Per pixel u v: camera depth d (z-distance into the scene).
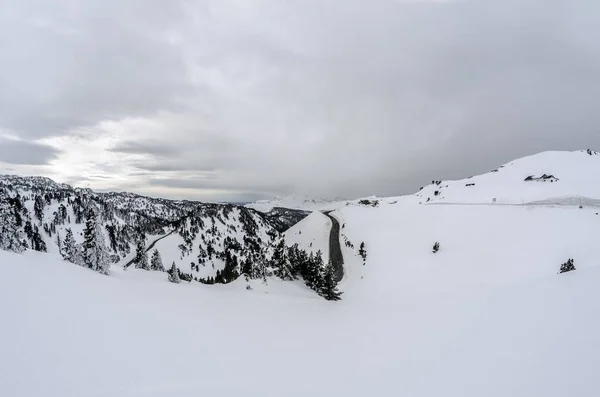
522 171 133.25
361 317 27.33
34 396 10.96
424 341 15.54
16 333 15.34
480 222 87.06
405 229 99.75
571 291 16.08
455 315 18.22
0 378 11.61
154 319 22.98
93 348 15.48
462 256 69.75
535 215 81.88
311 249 110.81
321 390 12.21
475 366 11.09
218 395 11.88
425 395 10.11
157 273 74.00
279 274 83.38
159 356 16.00
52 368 12.94
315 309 43.41
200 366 15.33
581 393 7.59
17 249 42.88
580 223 70.94
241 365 15.94
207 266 193.25
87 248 47.47
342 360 16.03
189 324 23.80
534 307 15.24
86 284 30.38
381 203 166.12
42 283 25.50
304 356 17.83
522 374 9.44
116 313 22.14
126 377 13.14
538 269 56.84
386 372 12.93
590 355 9.20
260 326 27.44
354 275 78.12
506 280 55.81
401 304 29.14
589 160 131.88
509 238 72.06
